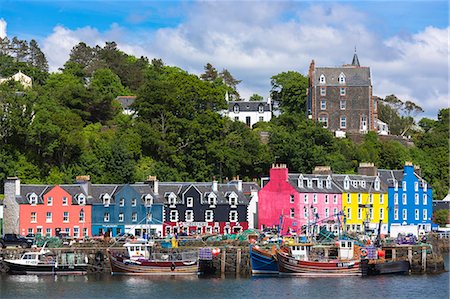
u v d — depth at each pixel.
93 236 141.62
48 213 141.88
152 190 151.75
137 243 122.88
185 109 183.62
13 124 158.50
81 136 164.50
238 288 110.88
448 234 169.25
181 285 113.00
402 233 156.75
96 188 148.00
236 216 156.12
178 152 177.62
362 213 163.50
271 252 122.00
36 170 159.88
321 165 179.88
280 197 156.00
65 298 102.94
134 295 105.44
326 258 123.06
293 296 106.06
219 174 177.62
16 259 120.31
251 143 184.25
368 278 121.88
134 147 172.62
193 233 149.25
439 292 110.38
